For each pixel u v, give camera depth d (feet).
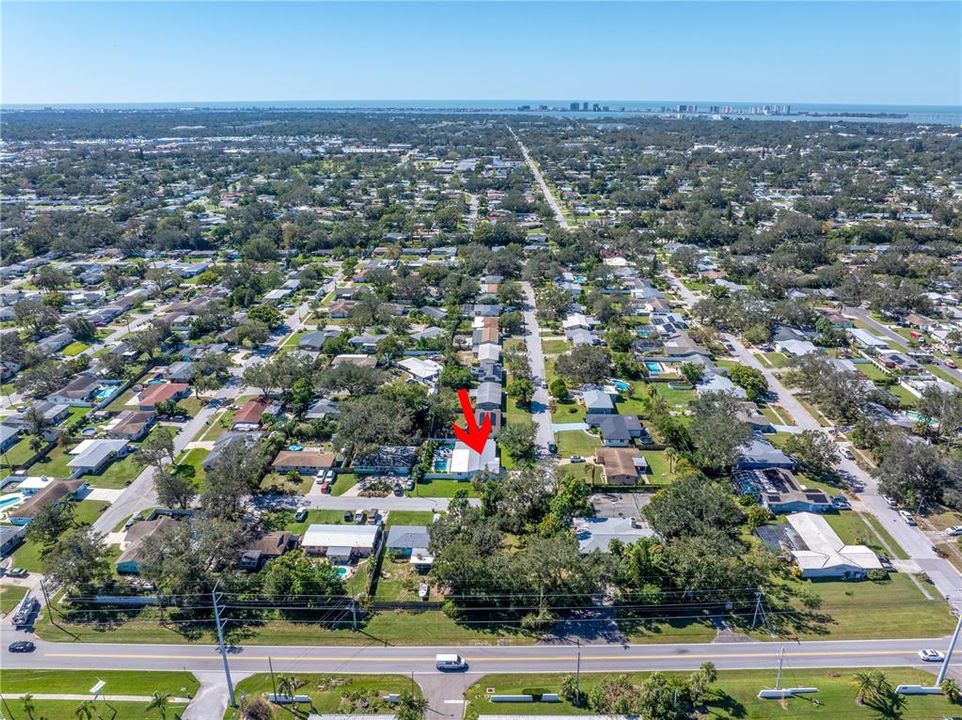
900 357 530.27
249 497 363.15
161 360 541.34
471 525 314.14
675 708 231.71
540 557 280.92
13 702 241.76
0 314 627.87
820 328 583.99
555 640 270.46
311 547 318.86
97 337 597.93
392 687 248.11
